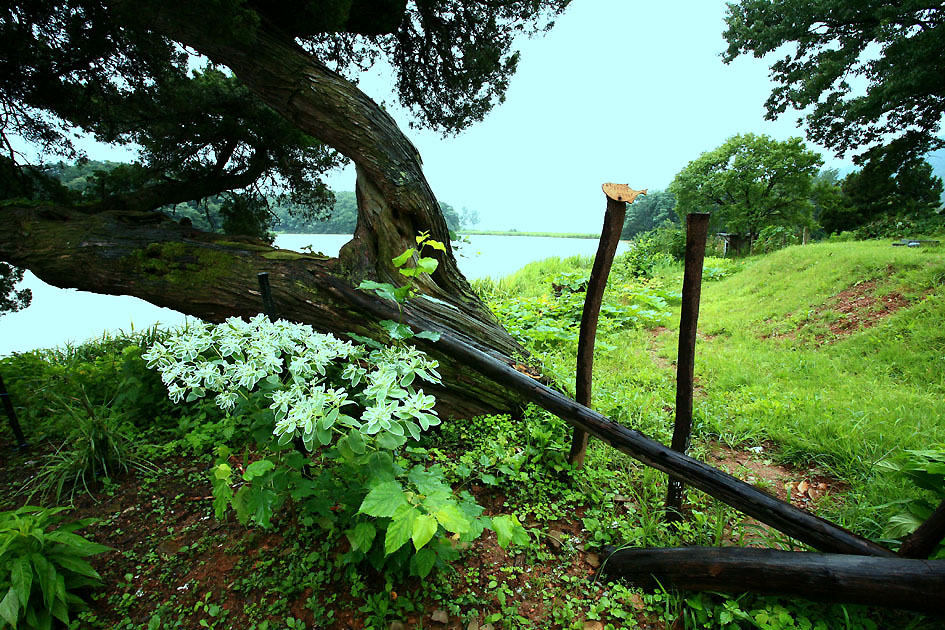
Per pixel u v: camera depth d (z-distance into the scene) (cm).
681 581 180
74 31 483
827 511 232
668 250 1741
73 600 176
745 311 677
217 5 321
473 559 209
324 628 172
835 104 1388
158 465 283
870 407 327
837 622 166
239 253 375
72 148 607
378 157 372
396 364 202
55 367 420
